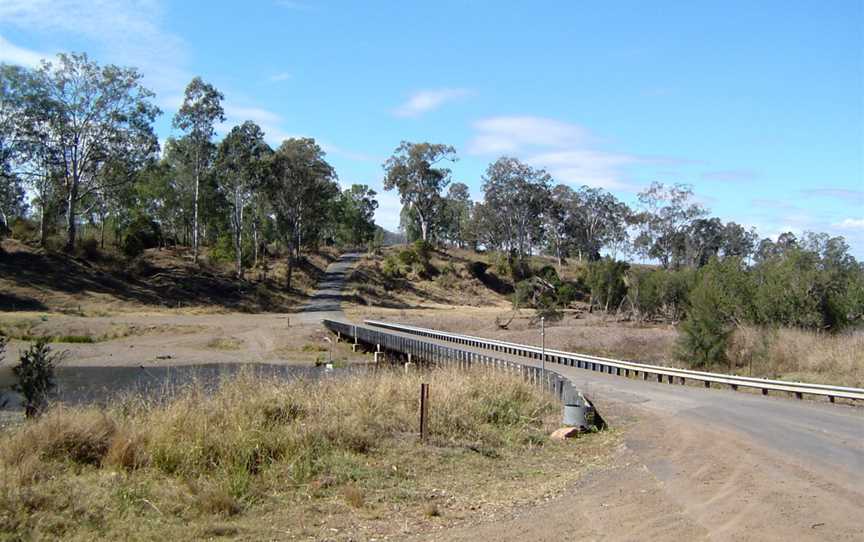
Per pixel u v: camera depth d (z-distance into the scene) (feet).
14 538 23.08
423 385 41.47
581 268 335.67
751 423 49.73
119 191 250.57
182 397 44.83
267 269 294.66
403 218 476.13
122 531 24.36
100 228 312.50
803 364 93.56
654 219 312.71
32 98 218.59
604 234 380.58
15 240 241.35
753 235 370.12
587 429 49.47
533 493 31.68
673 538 23.77
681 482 32.19
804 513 26.13
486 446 42.42
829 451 38.52
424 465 36.47
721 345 102.83
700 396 69.82
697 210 310.45
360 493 29.96
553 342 146.30
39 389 44.65
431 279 332.39
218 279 256.73
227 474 31.81
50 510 25.91
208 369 116.98
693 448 40.73
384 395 49.93
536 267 361.71
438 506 29.35
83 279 221.87
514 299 239.71
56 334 152.46
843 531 23.98
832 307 116.06
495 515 28.02
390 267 325.83
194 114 243.81
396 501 29.99
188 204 276.21
